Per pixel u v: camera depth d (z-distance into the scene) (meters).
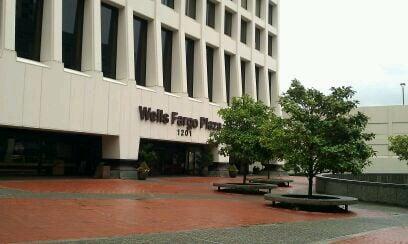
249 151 23.78
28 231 9.48
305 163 17.58
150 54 33.81
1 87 23.02
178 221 12.26
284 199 17.20
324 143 17.12
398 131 70.75
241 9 46.44
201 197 20.08
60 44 26.19
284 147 17.94
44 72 25.20
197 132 38.22
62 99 26.23
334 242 10.24
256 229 11.66
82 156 32.06
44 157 29.58
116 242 8.86
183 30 37.12
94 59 28.44
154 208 14.84
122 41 31.16
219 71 42.12
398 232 12.16
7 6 23.42
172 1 37.12
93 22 28.58
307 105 17.88
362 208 19.02
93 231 9.95
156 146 37.66
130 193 19.78
